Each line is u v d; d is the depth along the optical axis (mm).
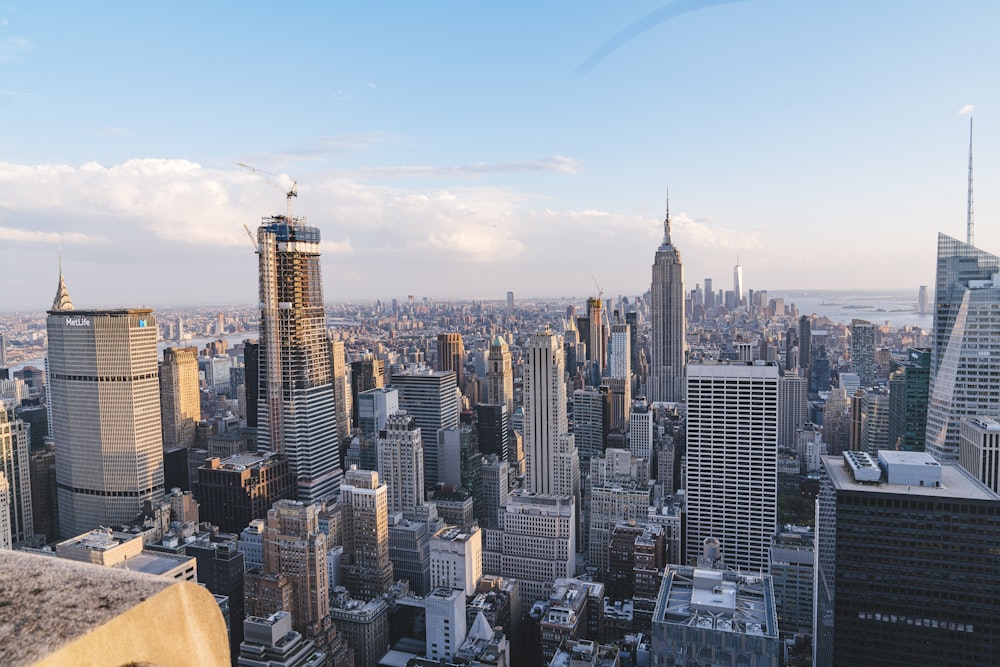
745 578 145875
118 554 189000
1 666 8266
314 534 197375
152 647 9922
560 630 188750
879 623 130250
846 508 130875
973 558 124062
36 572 10578
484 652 182250
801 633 196625
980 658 124500
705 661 126125
